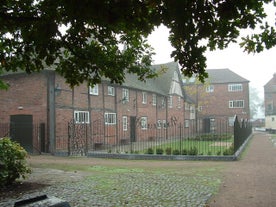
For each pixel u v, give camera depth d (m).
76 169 15.15
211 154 19.58
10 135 23.50
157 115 40.69
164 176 13.05
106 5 5.45
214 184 11.38
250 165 16.28
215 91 59.78
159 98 41.69
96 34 7.54
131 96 34.12
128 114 33.28
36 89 23.45
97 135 27.48
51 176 13.03
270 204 8.77
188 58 6.58
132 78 36.94
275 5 6.91
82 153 21.95
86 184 11.38
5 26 6.80
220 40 7.14
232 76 60.19
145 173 13.86
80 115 25.66
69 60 8.16
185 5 5.57
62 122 23.67
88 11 5.47
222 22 6.63
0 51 7.62
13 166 10.91
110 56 8.59
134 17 6.01
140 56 9.23
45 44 6.50
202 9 5.59
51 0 5.88
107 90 29.56
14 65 7.79
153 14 5.88
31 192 10.15
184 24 5.79
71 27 6.99
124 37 8.67
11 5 6.45
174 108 46.59
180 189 10.56
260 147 27.03
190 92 56.47
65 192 10.14
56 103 23.22
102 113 28.56
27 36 6.54
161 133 41.19
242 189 10.59
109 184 11.39
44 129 23.03
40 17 6.20
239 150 21.27
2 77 24.42
